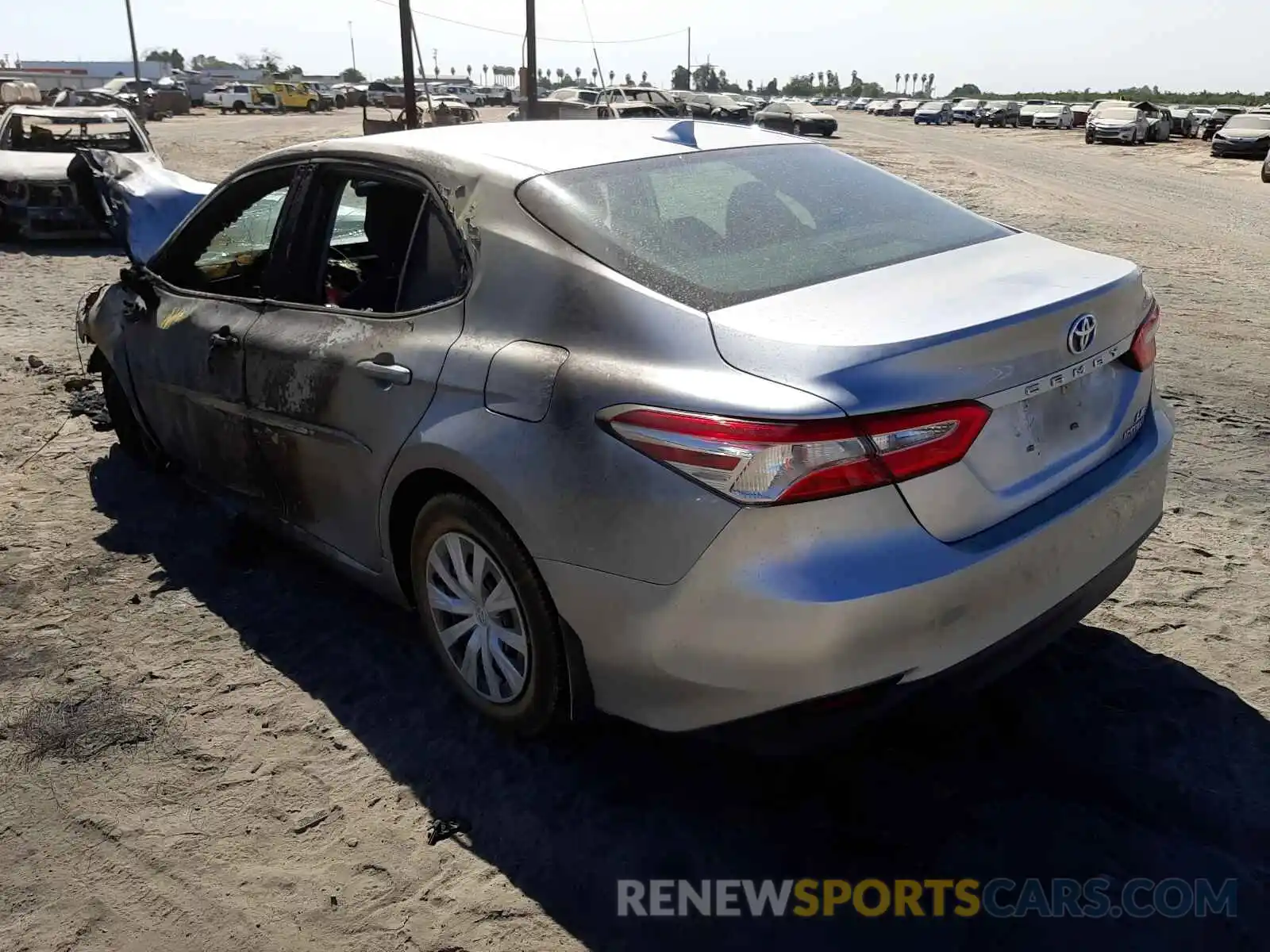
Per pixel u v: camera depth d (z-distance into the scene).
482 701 3.13
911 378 2.35
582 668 2.76
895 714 2.53
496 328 2.88
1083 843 2.71
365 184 3.47
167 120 47.91
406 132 3.68
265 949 2.45
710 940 2.45
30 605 3.97
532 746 3.12
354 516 3.41
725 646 2.40
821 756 3.05
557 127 3.65
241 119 50.25
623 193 3.03
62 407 6.23
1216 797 2.85
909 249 3.06
